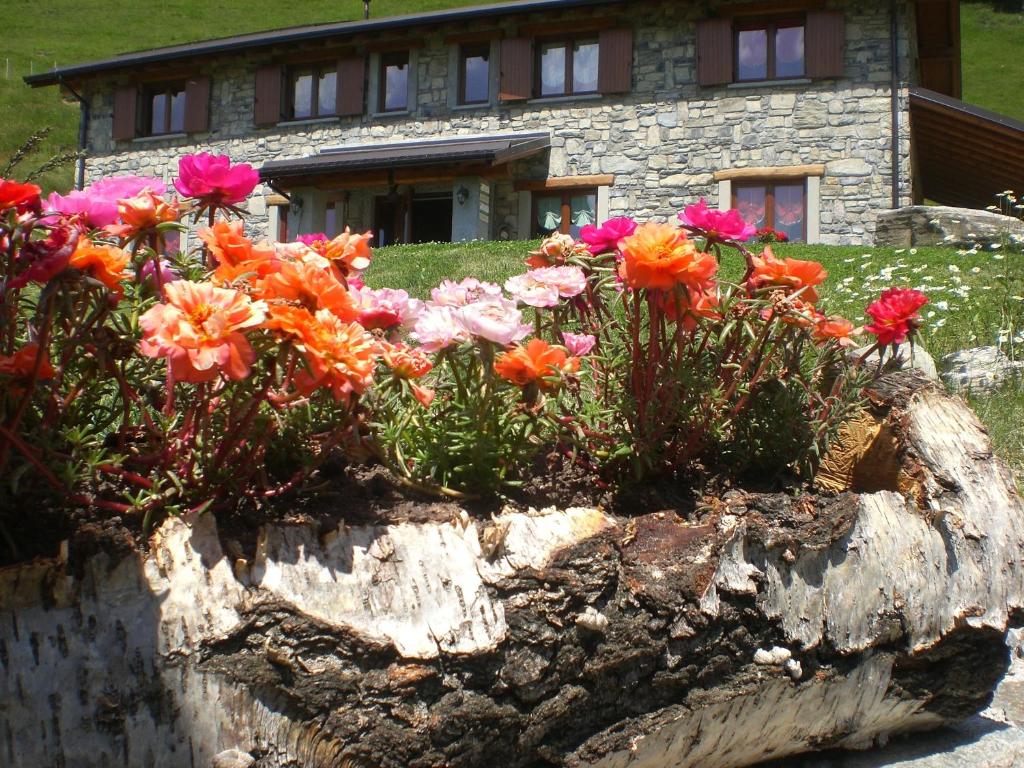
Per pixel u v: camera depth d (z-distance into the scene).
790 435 2.16
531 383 1.80
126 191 1.65
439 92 17.70
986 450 2.21
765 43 16.19
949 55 17.62
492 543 1.62
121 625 1.34
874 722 2.12
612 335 2.32
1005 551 2.08
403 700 1.46
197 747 1.35
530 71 17.06
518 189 16.97
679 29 16.39
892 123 15.30
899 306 2.22
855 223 15.42
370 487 1.82
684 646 1.75
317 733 1.41
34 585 1.31
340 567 1.48
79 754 1.29
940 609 2.02
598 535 1.72
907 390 2.30
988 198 19.30
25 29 45.84
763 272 2.06
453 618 1.52
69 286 1.34
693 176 16.16
